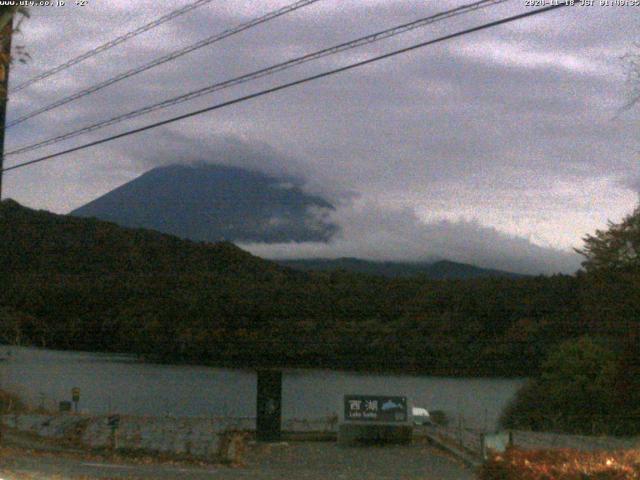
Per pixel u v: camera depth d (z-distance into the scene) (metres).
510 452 12.53
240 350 66.56
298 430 34.38
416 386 58.78
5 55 12.62
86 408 50.38
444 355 61.00
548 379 46.59
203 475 20.17
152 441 27.80
